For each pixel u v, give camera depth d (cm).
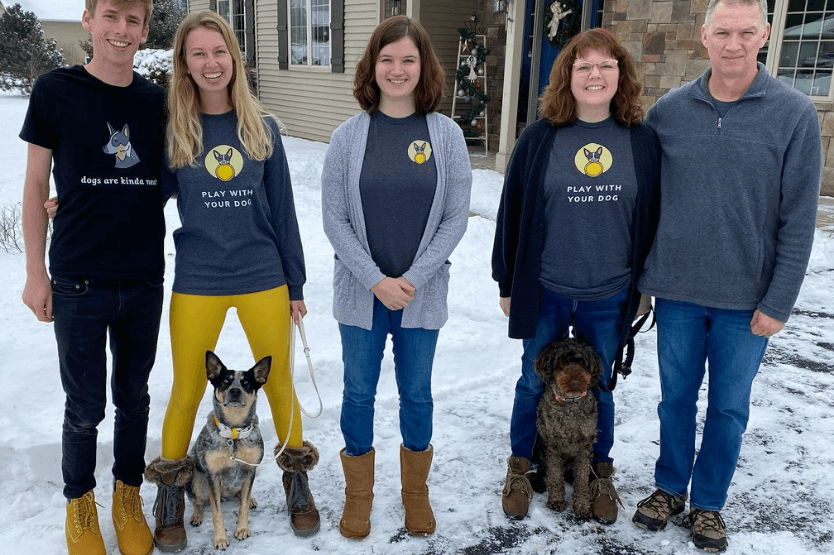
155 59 1184
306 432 370
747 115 255
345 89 1401
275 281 283
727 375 276
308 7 1466
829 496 322
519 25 1034
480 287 584
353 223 276
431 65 268
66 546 271
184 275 272
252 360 418
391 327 287
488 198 916
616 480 334
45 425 338
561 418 293
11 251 610
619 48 266
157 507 279
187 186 262
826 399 423
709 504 288
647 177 273
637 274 285
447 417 395
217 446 267
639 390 434
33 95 239
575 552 280
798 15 906
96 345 257
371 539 286
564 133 280
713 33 249
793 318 566
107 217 248
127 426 275
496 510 308
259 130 267
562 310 297
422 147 271
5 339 415
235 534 283
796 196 253
